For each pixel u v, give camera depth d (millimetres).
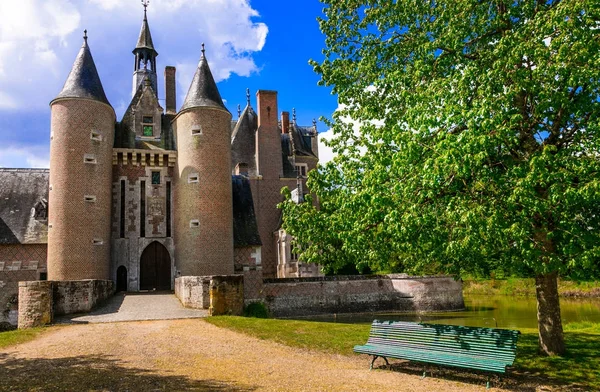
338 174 13750
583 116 9844
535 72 9094
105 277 29453
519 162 9617
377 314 37812
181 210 31641
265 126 49094
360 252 11500
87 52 31641
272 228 46875
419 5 13109
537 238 9812
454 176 9477
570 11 8656
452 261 12328
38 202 31797
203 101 32281
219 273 30547
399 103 13484
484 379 9320
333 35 15203
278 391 8172
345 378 9281
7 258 29562
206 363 10570
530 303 40875
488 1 11633
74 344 13117
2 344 13422
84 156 29297
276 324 16688
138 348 12414
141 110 34531
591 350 11219
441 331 9766
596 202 9539
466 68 10414
